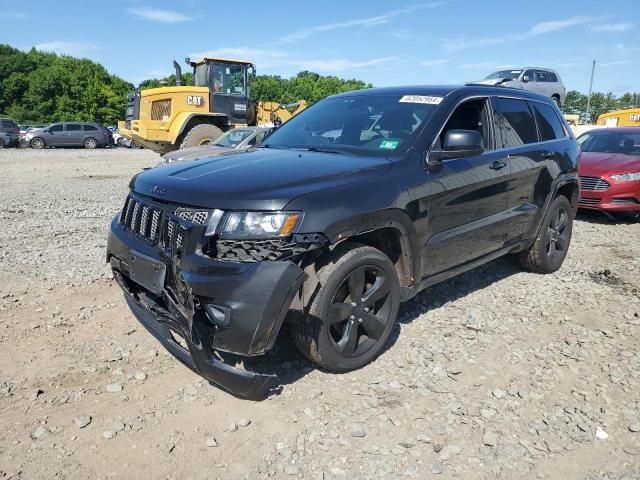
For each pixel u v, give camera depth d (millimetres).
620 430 3045
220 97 17328
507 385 3490
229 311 2934
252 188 3139
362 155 3924
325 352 3361
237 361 3680
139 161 22406
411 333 4215
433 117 4156
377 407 3217
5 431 2945
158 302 3451
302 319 3281
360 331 3652
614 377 3592
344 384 3457
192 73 18281
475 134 3877
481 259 4633
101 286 5191
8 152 28141
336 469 2691
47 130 32938
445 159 4086
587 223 8797
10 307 4605
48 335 4098
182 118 16578
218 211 3072
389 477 2645
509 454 2822
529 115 5297
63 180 14812
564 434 3000
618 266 6086
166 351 3879
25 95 74938
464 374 3619
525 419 3129
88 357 3775
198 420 3078
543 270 5676
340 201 3250
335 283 3295
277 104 19312
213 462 2738
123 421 3057
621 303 4922
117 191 12445
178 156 11156
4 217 8820
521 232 5086
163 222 3303
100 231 7812
